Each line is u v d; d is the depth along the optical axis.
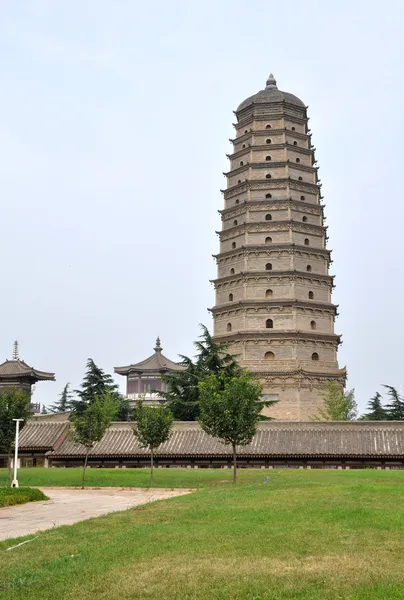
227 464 54.56
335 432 54.75
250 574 13.88
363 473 42.97
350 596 12.14
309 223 76.94
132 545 17.23
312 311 73.94
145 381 99.31
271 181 77.81
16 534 20.98
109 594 12.73
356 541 17.09
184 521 21.44
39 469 51.44
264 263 75.00
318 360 73.06
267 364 71.81
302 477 40.88
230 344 73.56
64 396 121.25
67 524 22.75
